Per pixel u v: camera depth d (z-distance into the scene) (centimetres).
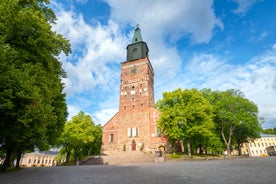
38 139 1978
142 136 4622
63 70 1842
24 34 1375
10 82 1116
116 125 5009
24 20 1290
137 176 994
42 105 1297
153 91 5631
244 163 1628
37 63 1385
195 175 954
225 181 731
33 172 1488
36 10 1509
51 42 1509
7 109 1143
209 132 3375
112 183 782
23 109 1180
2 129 1248
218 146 4309
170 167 1553
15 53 1255
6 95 1090
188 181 765
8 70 1119
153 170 1332
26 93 1173
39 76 1347
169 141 4084
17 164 2270
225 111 4200
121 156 3772
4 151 2242
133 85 5222
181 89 3828
